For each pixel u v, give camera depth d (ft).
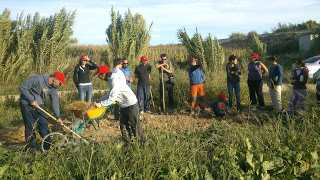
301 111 19.97
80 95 26.96
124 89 16.07
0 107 29.81
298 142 15.35
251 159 12.89
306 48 81.10
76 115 18.54
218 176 12.16
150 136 16.80
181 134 17.34
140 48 60.59
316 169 12.84
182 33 58.54
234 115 26.32
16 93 42.32
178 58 67.82
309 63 50.21
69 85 48.24
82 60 26.40
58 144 15.88
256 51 64.13
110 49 59.77
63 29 56.75
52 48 54.44
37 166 12.68
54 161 13.50
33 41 53.47
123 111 16.53
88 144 15.05
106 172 12.34
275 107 25.43
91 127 22.90
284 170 12.73
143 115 26.53
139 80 27.20
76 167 13.12
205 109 29.14
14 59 50.16
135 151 13.91
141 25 61.36
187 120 24.64
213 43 57.31
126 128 16.96
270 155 13.67
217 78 35.65
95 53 65.26
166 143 15.06
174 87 33.35
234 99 31.24
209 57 56.85
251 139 16.08
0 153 14.85
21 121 25.80
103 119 25.64
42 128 17.57
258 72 27.63
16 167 12.59
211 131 19.26
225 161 13.00
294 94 23.45
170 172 11.97
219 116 24.95
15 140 20.72
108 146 14.44
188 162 13.41
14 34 52.34
